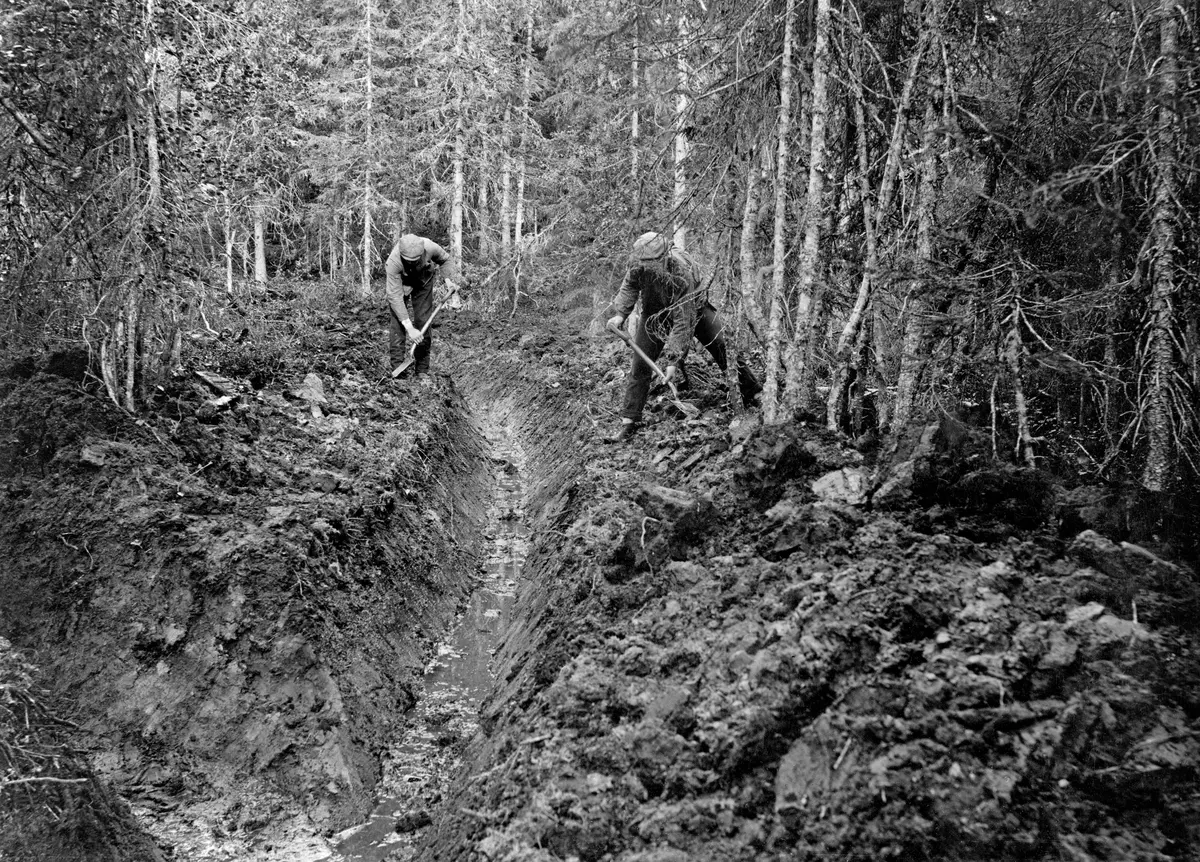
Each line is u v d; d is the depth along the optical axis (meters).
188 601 4.16
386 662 4.78
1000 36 4.17
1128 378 3.47
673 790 2.51
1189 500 2.94
